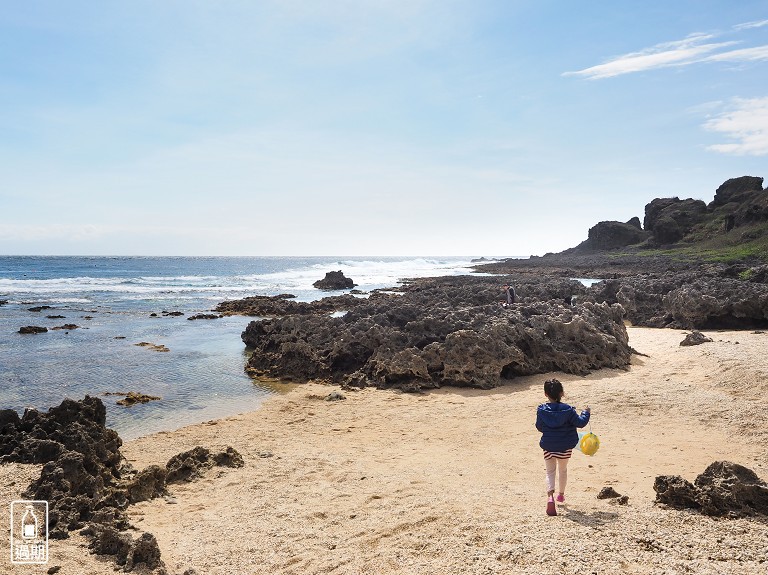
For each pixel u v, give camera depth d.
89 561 6.18
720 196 112.56
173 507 8.49
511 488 8.63
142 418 14.73
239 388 18.23
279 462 10.71
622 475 9.07
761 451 9.75
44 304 46.84
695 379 15.60
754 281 33.78
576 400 14.48
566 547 5.87
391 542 6.61
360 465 10.42
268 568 6.19
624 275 61.69
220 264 170.12
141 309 44.03
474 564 5.69
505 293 33.28
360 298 47.12
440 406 15.23
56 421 10.69
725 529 6.28
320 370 19.61
